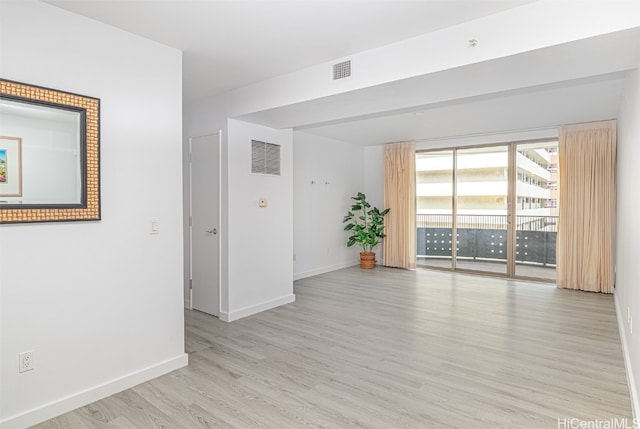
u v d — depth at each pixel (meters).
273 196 4.61
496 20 2.38
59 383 2.29
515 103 4.25
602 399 2.43
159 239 2.84
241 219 4.20
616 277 4.95
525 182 6.11
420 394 2.51
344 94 3.15
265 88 3.66
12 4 2.10
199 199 4.39
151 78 2.78
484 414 2.27
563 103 4.26
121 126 2.60
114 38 2.56
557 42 2.17
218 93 4.09
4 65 2.07
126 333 2.63
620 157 4.27
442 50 2.60
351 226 7.25
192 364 3.00
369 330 3.78
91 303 2.44
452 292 5.36
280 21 2.49
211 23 2.52
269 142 4.54
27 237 2.16
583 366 2.92
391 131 6.07
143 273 2.73
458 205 6.84
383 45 2.87
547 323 3.96
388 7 2.30
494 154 6.43
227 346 3.38
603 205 5.23
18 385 2.13
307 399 2.45
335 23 2.51
